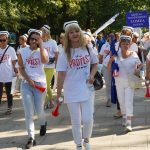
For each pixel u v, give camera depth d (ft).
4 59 33.06
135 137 25.09
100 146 23.35
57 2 57.82
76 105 20.10
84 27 109.91
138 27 61.11
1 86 33.45
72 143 24.31
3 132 27.48
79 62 19.99
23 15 62.85
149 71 25.75
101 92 43.93
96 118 30.76
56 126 28.63
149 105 35.68
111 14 109.50
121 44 26.43
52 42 33.78
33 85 23.68
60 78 20.29
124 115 27.61
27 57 23.71
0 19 59.31
